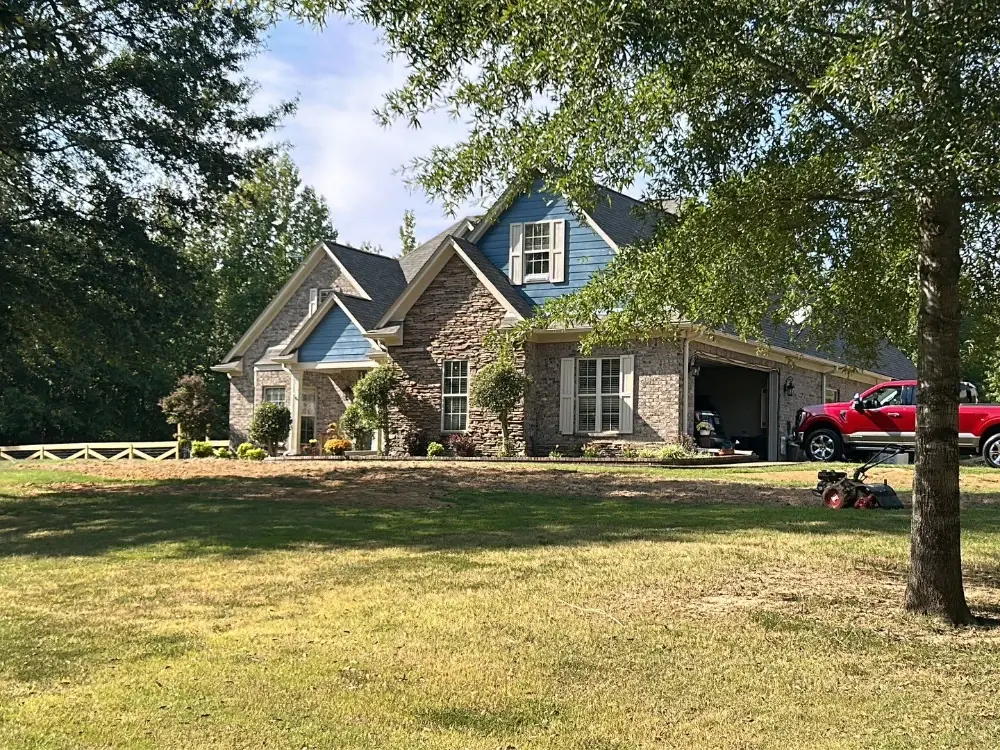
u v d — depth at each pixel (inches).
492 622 248.4
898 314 315.3
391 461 844.0
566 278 913.5
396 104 274.5
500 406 866.1
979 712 186.4
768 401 1090.1
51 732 171.0
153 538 406.6
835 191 264.1
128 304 731.4
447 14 258.1
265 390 1198.3
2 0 432.8
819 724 178.9
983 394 1457.9
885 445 813.2
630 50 245.1
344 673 205.6
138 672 207.0
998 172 210.4
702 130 270.1
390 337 957.2
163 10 727.7
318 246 1201.4
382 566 328.5
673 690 196.4
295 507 515.8
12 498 604.1
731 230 265.4
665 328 305.6
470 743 166.6
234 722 176.2
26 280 682.2
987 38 211.2
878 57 203.3
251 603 273.1
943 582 257.0
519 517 465.1
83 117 698.8
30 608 269.9
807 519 443.8
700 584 297.0
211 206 798.5
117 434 1744.6
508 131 272.5
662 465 770.2
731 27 242.2
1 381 1521.9
